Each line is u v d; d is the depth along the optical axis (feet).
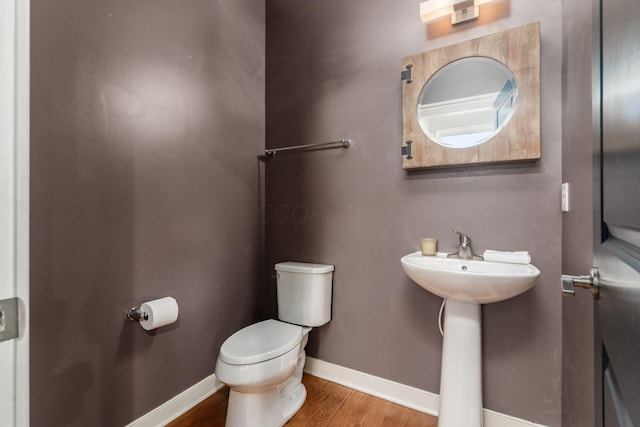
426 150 4.88
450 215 4.89
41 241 3.35
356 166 5.76
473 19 4.74
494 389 4.53
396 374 5.31
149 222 4.50
